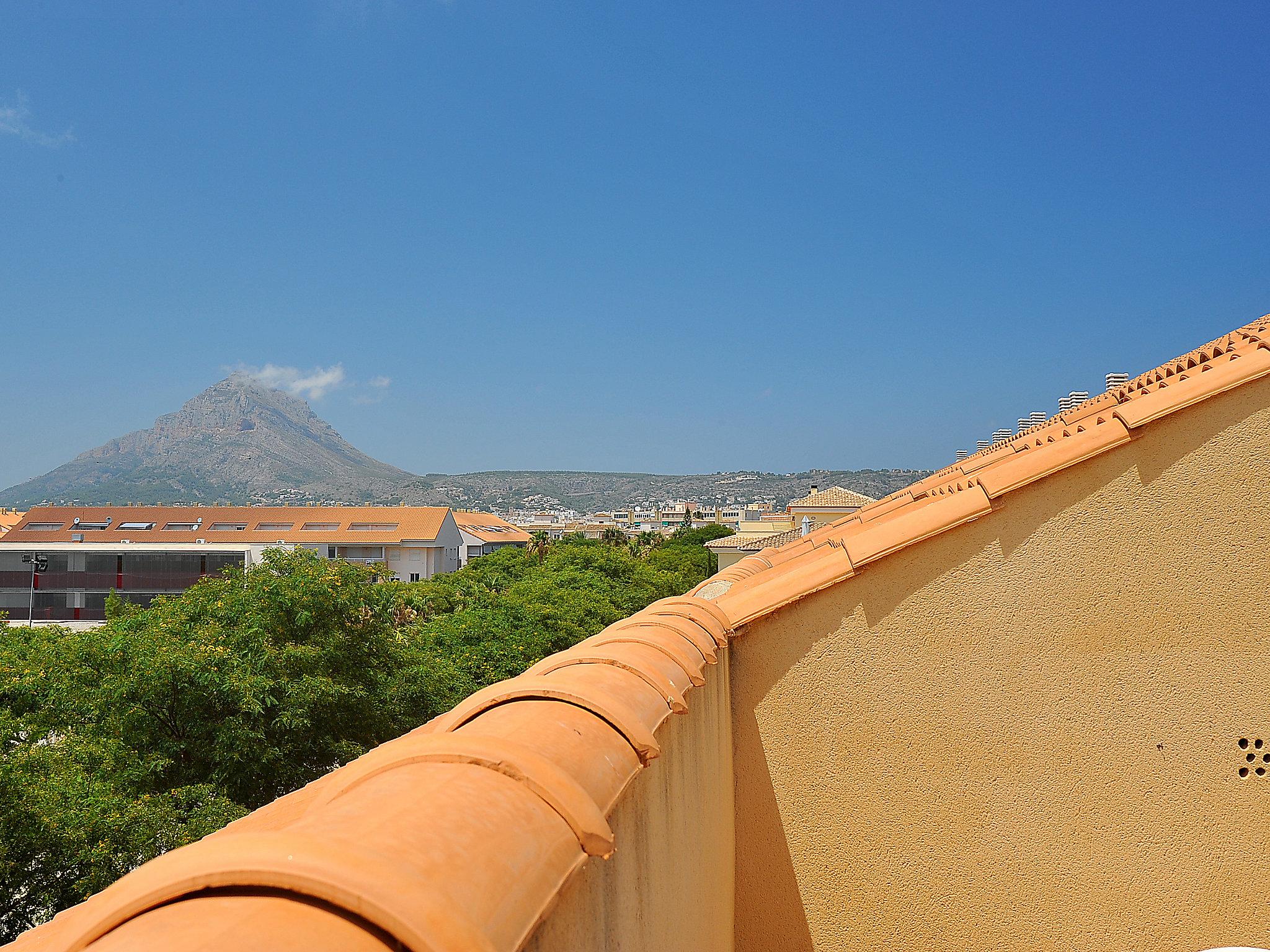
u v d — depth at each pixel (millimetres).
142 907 984
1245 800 4719
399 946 979
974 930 4902
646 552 124562
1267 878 4723
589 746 1934
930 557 4910
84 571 75625
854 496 58094
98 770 15242
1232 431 4691
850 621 4961
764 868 5031
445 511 103312
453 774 1490
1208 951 4430
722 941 4305
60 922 1238
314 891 977
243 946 838
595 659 2902
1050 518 4820
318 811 1284
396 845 1121
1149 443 4742
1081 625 4801
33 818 11719
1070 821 4824
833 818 4992
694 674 3309
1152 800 4777
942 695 4902
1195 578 4723
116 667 16969
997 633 4859
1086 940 4828
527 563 65000
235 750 16250
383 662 20656
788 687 5012
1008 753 4867
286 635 18781
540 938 1332
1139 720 4777
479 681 27203
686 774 3080
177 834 13562
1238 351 5363
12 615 75250
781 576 5348
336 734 18859
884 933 4965
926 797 4922
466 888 1112
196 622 19203
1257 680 4703
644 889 2254
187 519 99500
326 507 102875
